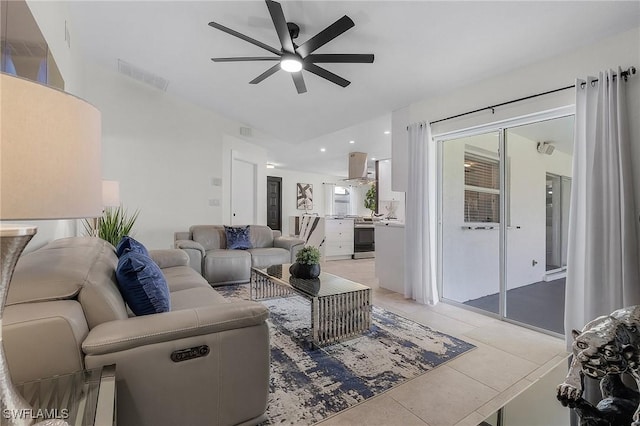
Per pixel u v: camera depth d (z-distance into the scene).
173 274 2.78
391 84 3.33
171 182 4.86
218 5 2.46
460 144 3.65
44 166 0.62
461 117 3.26
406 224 3.75
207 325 1.25
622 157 2.08
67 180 0.67
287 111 4.60
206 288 2.38
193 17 2.70
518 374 1.99
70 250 1.56
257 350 1.38
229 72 3.68
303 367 2.01
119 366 1.08
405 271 3.75
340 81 2.83
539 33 2.28
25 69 1.65
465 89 3.25
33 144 0.61
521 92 2.78
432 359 2.17
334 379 1.88
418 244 3.60
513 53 2.57
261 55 3.19
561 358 2.22
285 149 6.91
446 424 1.52
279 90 3.93
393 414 1.58
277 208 10.07
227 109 4.98
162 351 1.16
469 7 2.08
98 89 4.21
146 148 4.62
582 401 1.04
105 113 4.27
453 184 3.71
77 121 0.70
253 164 6.36
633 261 2.05
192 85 4.23
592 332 1.03
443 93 3.45
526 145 3.23
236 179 5.97
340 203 11.34
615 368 0.98
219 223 5.40
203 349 1.25
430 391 1.79
